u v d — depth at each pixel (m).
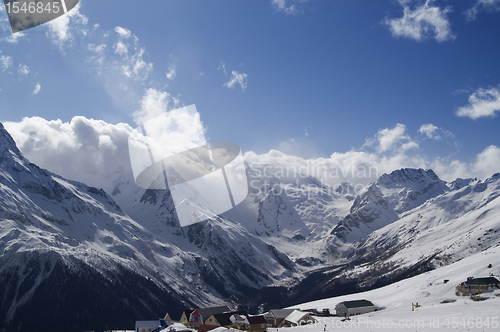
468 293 122.00
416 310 110.62
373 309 135.38
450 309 101.50
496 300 104.44
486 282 120.88
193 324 120.00
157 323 137.50
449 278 148.62
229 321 111.56
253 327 103.44
